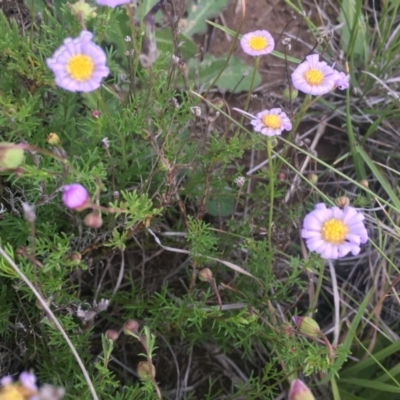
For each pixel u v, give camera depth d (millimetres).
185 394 348
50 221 324
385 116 441
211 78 443
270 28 468
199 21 449
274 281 331
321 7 483
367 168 442
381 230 377
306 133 446
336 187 440
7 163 225
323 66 297
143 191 309
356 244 255
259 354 373
